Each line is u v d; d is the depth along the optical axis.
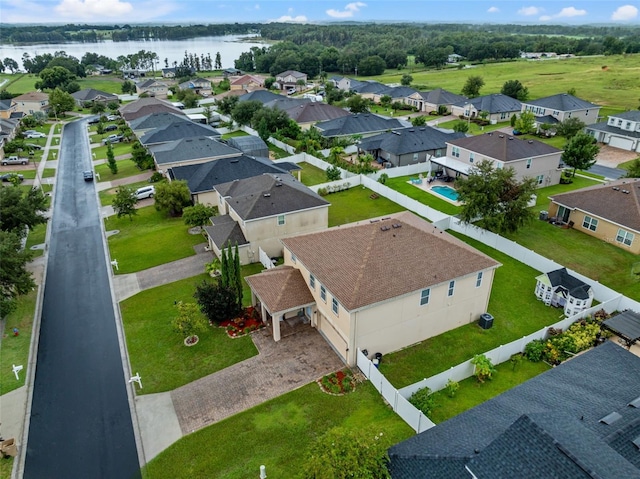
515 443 14.15
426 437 18.02
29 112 111.62
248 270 37.59
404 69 186.75
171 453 21.09
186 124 72.12
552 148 53.44
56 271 38.28
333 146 71.44
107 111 115.12
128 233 45.50
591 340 26.97
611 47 185.38
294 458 20.55
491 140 54.19
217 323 30.19
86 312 32.41
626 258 37.81
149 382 25.50
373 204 50.97
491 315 30.59
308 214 40.12
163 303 33.09
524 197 38.19
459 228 43.53
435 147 64.38
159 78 185.00
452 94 104.06
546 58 190.62
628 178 48.00
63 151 79.00
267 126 80.75
